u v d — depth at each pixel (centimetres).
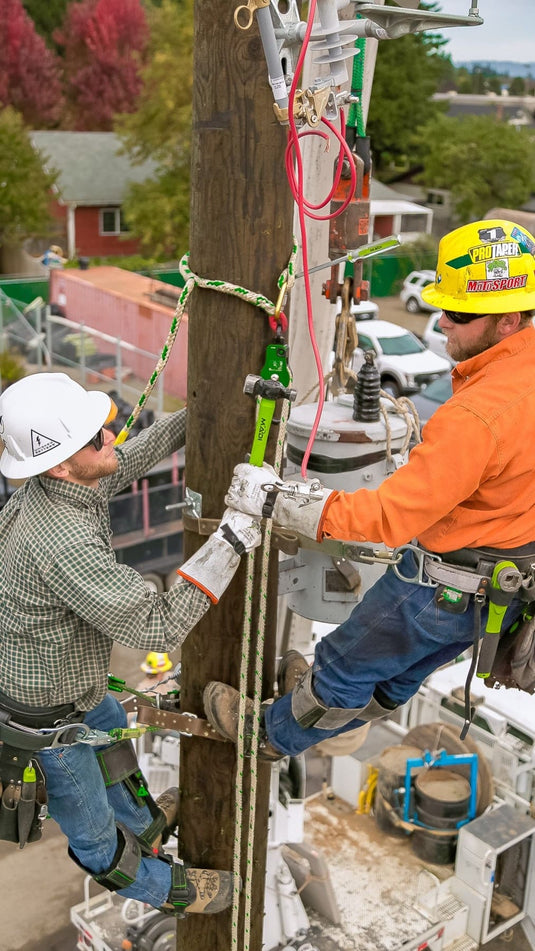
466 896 642
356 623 270
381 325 1991
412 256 3247
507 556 250
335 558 350
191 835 327
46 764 280
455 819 656
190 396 289
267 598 305
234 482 254
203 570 252
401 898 632
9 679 270
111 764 321
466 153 3709
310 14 225
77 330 1889
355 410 351
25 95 4512
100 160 3675
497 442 235
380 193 3697
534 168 3709
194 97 266
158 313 1880
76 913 638
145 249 3525
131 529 1000
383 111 4650
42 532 257
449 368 1880
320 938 596
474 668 256
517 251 244
